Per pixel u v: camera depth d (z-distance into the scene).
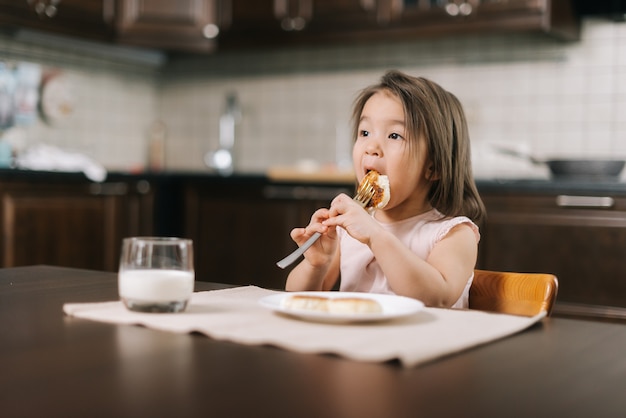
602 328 0.81
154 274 0.82
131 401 0.52
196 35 3.61
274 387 0.56
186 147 4.25
